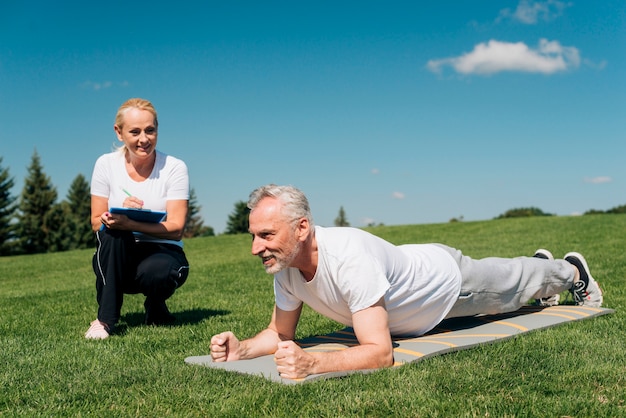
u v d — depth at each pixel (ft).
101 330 15.60
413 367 10.74
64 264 59.00
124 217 15.57
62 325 18.44
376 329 10.71
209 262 49.78
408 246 13.05
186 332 16.19
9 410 9.31
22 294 30.99
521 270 14.58
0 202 183.93
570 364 11.11
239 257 55.42
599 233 54.75
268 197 10.38
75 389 10.28
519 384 9.88
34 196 195.00
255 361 11.66
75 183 240.94
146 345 14.44
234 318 18.75
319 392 9.47
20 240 184.14
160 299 17.57
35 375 11.39
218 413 8.82
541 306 16.93
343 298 11.05
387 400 9.02
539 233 62.95
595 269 27.73
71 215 199.72
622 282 23.13
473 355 11.56
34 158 198.49
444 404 8.84
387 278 11.44
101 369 11.68
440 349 11.72
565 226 69.15
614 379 10.10
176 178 17.21
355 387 9.69
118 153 17.28
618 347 12.38
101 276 16.01
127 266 16.19
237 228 221.46
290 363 10.08
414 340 12.70
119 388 10.32
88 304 23.91
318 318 18.25
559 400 9.04
